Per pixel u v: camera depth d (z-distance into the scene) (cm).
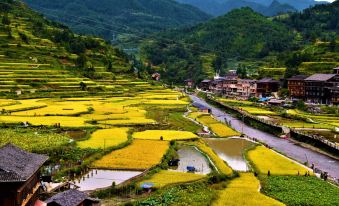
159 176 8562
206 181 8362
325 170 10125
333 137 13475
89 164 9206
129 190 7625
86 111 16788
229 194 7569
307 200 7356
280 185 8288
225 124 16538
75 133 12862
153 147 11244
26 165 6316
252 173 9400
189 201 7031
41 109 16750
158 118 17038
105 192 7419
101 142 11400
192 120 17088
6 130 12331
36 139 11106
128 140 11819
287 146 13025
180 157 10706
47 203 6366
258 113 18862
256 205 6944
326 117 17650
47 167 8700
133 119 15888
